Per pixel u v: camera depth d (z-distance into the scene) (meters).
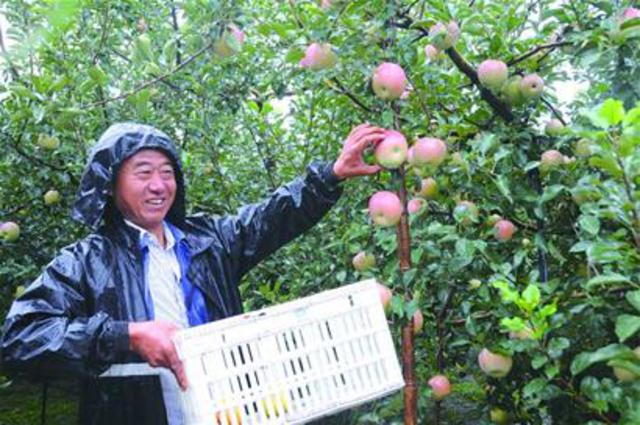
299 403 1.59
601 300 1.85
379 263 2.40
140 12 3.88
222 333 1.55
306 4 2.44
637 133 1.49
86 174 2.10
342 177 2.20
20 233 4.16
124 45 3.90
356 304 1.69
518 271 2.43
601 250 1.61
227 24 2.34
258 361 1.57
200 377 1.51
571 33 2.27
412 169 2.17
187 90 3.51
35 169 3.89
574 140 2.28
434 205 2.40
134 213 2.11
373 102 2.29
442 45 2.17
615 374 1.77
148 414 1.96
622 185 1.62
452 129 2.34
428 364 2.38
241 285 3.37
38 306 1.89
